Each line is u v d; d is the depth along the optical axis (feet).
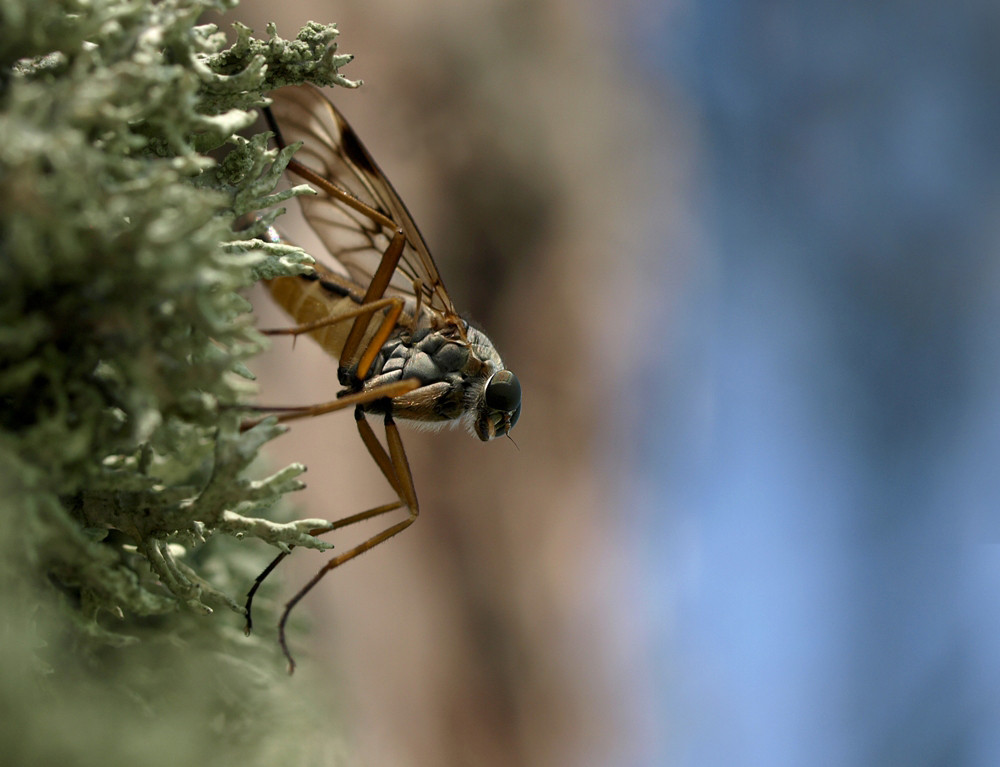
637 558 0.56
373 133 0.50
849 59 0.70
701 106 0.64
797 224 0.68
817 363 0.66
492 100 0.51
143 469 0.33
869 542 0.64
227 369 0.30
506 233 0.51
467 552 0.51
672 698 0.56
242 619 0.38
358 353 0.41
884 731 0.60
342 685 0.39
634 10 0.59
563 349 0.52
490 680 0.51
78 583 0.31
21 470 0.28
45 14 0.31
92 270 0.28
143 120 0.34
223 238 0.36
